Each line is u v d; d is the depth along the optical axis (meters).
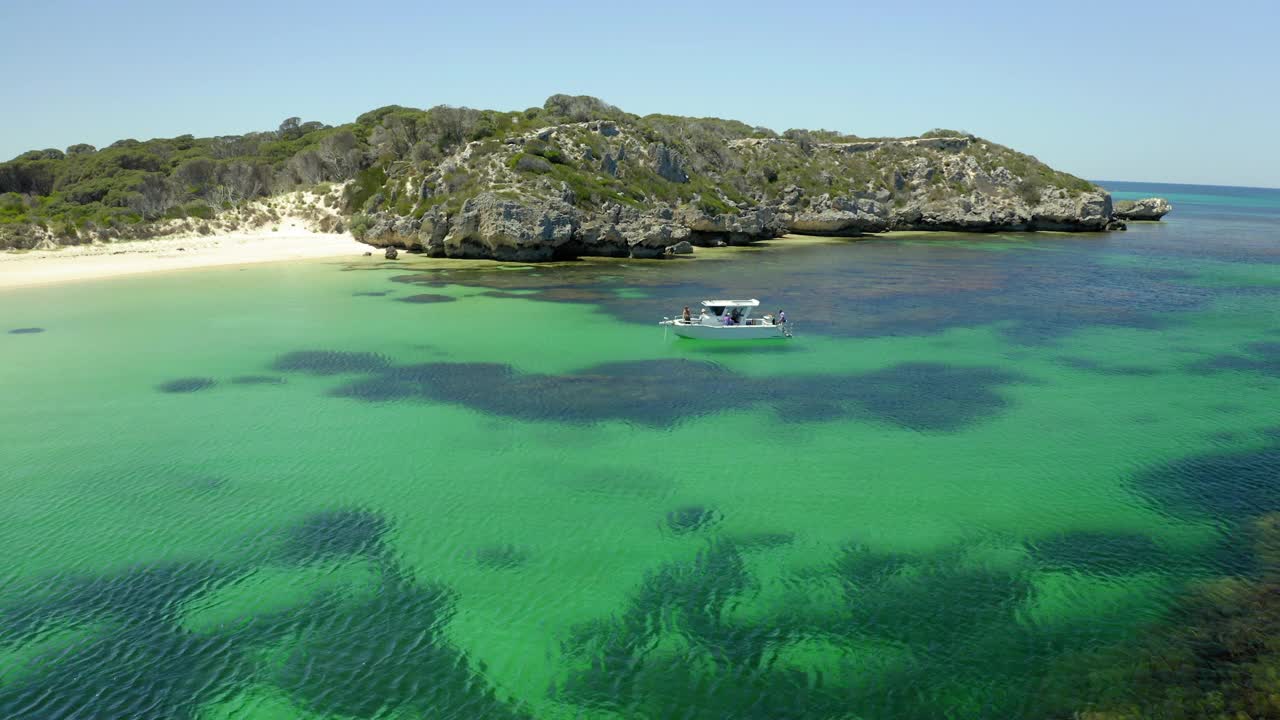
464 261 100.06
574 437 37.72
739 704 19.28
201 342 56.06
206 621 22.78
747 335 57.69
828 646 21.56
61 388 45.06
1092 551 26.70
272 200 131.25
